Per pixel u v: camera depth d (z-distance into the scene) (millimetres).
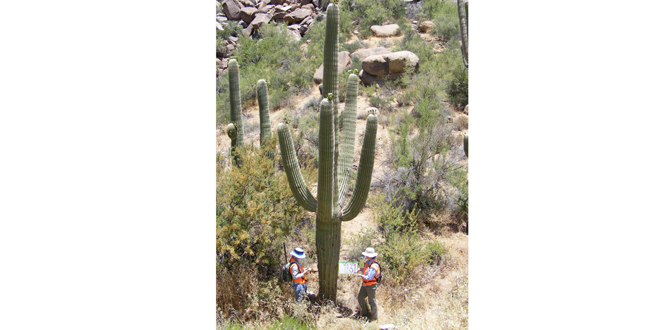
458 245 8078
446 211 8609
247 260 7676
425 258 7723
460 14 9844
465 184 8625
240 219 7402
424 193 8781
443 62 10117
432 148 9102
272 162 7914
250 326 6969
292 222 7895
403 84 10391
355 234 8219
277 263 7812
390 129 9633
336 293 7270
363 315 7078
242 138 8750
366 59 10648
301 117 10750
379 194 8594
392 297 7363
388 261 7770
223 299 7312
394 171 9258
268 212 7648
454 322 6852
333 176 6496
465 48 9758
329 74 6777
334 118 6918
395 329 6809
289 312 7090
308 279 7793
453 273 7605
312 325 6816
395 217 8234
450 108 9734
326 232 6934
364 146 6375
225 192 7730
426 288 7461
